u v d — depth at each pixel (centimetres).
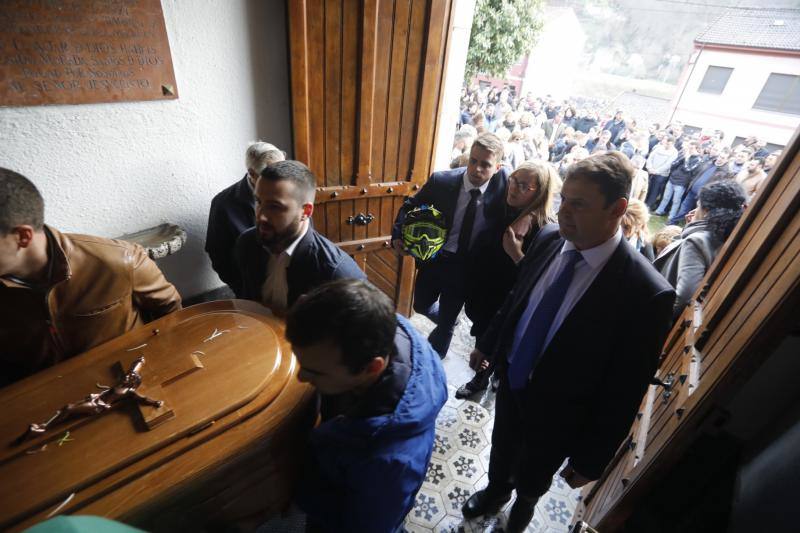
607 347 107
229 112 198
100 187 174
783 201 111
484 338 162
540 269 132
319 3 183
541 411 125
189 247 214
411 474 79
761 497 91
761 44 790
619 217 102
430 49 216
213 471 84
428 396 83
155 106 175
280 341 115
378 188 243
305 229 132
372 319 68
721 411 103
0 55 136
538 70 1284
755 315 98
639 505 129
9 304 105
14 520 71
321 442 85
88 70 154
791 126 763
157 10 161
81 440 84
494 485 157
